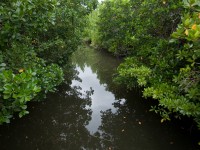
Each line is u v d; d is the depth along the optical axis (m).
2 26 4.71
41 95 6.82
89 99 11.53
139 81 7.49
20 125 8.47
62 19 10.80
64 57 11.12
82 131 8.59
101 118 9.55
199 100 5.52
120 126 8.72
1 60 4.94
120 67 9.45
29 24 4.87
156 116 8.77
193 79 5.39
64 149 7.45
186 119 7.91
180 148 7.07
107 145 7.65
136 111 9.70
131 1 12.20
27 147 7.43
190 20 4.07
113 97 11.68
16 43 5.64
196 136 7.38
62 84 12.40
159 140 7.61
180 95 6.41
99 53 23.33
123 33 12.27
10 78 3.56
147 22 9.12
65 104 10.86
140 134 8.05
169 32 8.68
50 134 8.32
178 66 7.34
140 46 9.50
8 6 4.87
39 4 4.92
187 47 4.70
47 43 9.59
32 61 6.29
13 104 4.07
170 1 8.38
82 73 16.23
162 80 7.33
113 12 15.35
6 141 7.60
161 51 7.76
